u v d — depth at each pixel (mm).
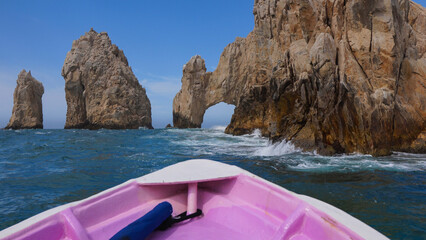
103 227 1968
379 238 1411
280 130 12242
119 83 43344
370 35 10203
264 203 2303
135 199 2328
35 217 1694
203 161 3119
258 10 23625
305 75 11109
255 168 7273
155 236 2084
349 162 8164
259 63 23375
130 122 43188
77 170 7023
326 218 1701
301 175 6340
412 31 11492
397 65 10195
